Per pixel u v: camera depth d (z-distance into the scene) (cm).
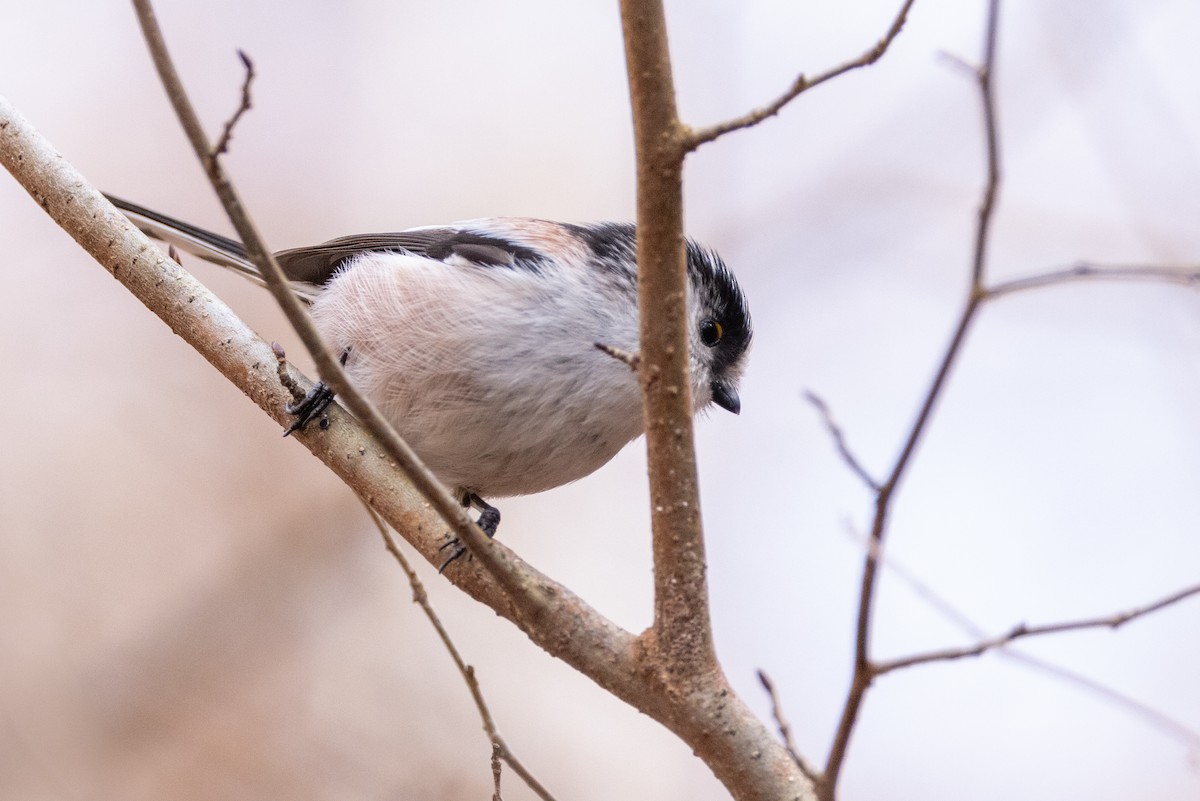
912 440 487
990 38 527
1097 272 554
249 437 1274
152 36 515
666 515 589
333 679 1173
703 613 600
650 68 538
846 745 493
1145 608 516
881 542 497
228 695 1142
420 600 702
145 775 1084
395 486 705
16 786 1063
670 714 602
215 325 749
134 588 1188
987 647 498
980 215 494
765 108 529
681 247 565
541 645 623
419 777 1127
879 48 507
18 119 775
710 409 1041
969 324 488
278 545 1225
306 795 1095
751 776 589
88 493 1222
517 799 1123
